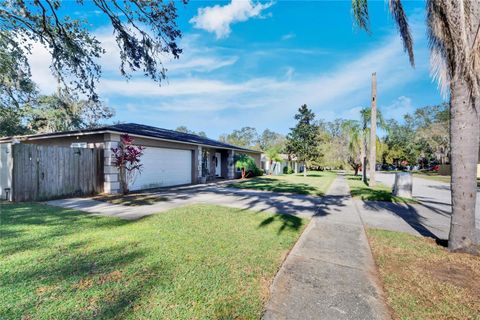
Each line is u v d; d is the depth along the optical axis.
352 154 22.19
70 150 8.85
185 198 8.98
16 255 3.32
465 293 2.64
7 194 7.71
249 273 2.98
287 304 2.38
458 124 3.80
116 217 5.70
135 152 9.78
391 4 4.36
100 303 2.28
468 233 3.76
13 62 8.95
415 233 4.95
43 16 6.42
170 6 6.50
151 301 2.33
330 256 3.61
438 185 16.66
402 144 52.12
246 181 17.11
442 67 3.86
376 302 2.45
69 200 8.12
